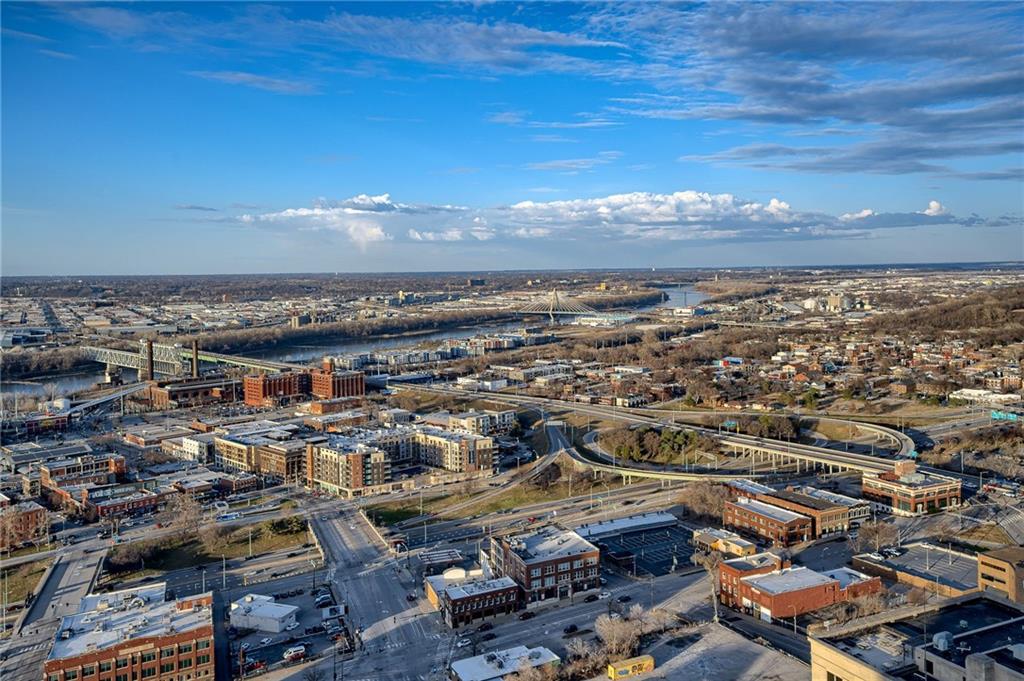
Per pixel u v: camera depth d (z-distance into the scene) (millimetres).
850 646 178500
